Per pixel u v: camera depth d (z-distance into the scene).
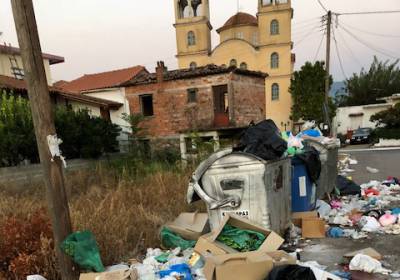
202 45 35.56
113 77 23.14
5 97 10.98
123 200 6.12
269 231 3.63
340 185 6.87
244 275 2.78
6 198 6.31
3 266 3.60
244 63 34.19
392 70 37.53
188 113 16.38
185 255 3.86
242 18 38.62
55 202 3.14
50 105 3.11
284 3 32.47
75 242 3.21
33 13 2.97
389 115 21.58
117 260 3.96
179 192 6.64
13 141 9.36
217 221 4.12
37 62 3.00
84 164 12.44
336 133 28.28
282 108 33.59
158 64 16.84
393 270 3.34
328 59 19.03
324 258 3.78
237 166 4.02
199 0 35.69
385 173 9.87
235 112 15.72
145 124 17.38
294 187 5.18
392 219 4.62
